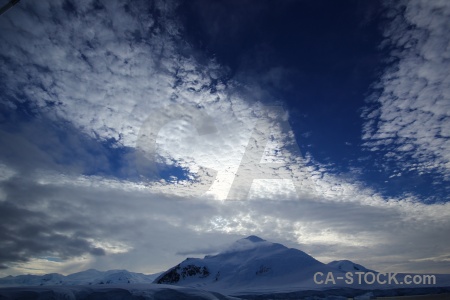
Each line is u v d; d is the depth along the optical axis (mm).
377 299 109125
